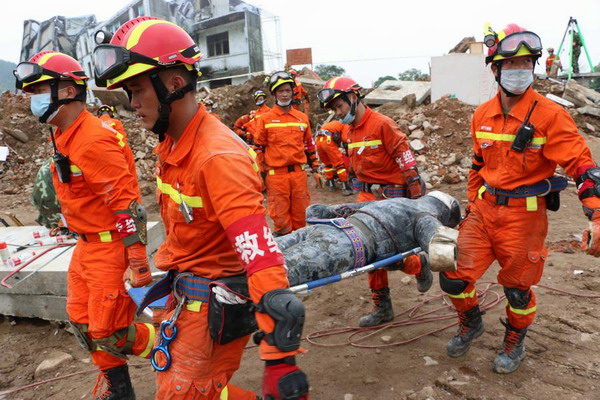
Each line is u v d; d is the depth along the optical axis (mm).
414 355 3793
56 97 2844
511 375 3406
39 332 4738
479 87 13633
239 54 31281
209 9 31656
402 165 4277
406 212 3516
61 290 4555
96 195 2930
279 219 6520
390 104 14500
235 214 1771
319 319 4652
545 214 3299
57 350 4426
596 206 2818
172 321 2148
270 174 6461
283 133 6324
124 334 3025
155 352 2234
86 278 2984
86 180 2824
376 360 3781
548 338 3852
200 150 1904
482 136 3342
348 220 3422
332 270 3098
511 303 3365
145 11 30766
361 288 5312
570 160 2996
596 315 4133
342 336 4250
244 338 2252
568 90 14133
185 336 2135
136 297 2791
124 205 2797
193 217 2002
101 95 13992
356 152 4516
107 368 3146
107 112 6520
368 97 15359
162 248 2393
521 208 3229
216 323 2033
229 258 2148
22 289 4648
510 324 3436
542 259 3312
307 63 23250
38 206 5160
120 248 3004
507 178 3225
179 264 2182
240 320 2068
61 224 5238
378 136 4348
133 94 2002
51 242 5395
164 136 2113
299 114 6547
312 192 10828
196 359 2119
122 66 1865
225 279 2084
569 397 3129
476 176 3627
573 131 3008
